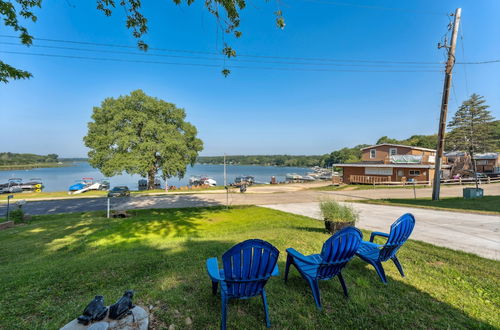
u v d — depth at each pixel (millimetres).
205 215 12133
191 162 35750
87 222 10352
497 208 11109
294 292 3271
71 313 2699
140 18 5012
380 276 3578
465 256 4855
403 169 29703
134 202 18359
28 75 4996
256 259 2441
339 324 2594
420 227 7793
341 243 2846
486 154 41500
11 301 3094
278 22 4781
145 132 29625
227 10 4848
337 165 33812
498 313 2814
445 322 2615
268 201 17906
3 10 4496
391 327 2537
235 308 2889
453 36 13633
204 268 4195
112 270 4211
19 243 6996
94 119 30672
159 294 3154
